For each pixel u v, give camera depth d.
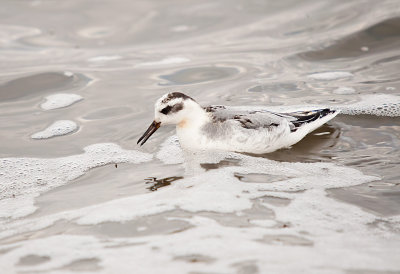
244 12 20.41
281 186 9.47
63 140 11.97
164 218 8.34
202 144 11.03
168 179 9.97
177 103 10.92
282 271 6.65
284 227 7.95
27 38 19.05
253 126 10.84
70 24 20.25
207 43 18.12
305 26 18.52
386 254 7.09
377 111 12.45
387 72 14.71
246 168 10.34
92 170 10.59
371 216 8.30
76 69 16.19
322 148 11.12
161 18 20.44
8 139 12.03
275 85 14.30
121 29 19.80
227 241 7.51
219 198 8.99
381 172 9.91
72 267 7.04
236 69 15.66
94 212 8.72
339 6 19.64
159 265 6.94
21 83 15.11
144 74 15.73
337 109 12.41
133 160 10.98
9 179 10.34
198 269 6.78
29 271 6.99
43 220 8.60
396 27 17.31
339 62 15.78
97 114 13.25
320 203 8.77
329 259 6.95
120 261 7.11
